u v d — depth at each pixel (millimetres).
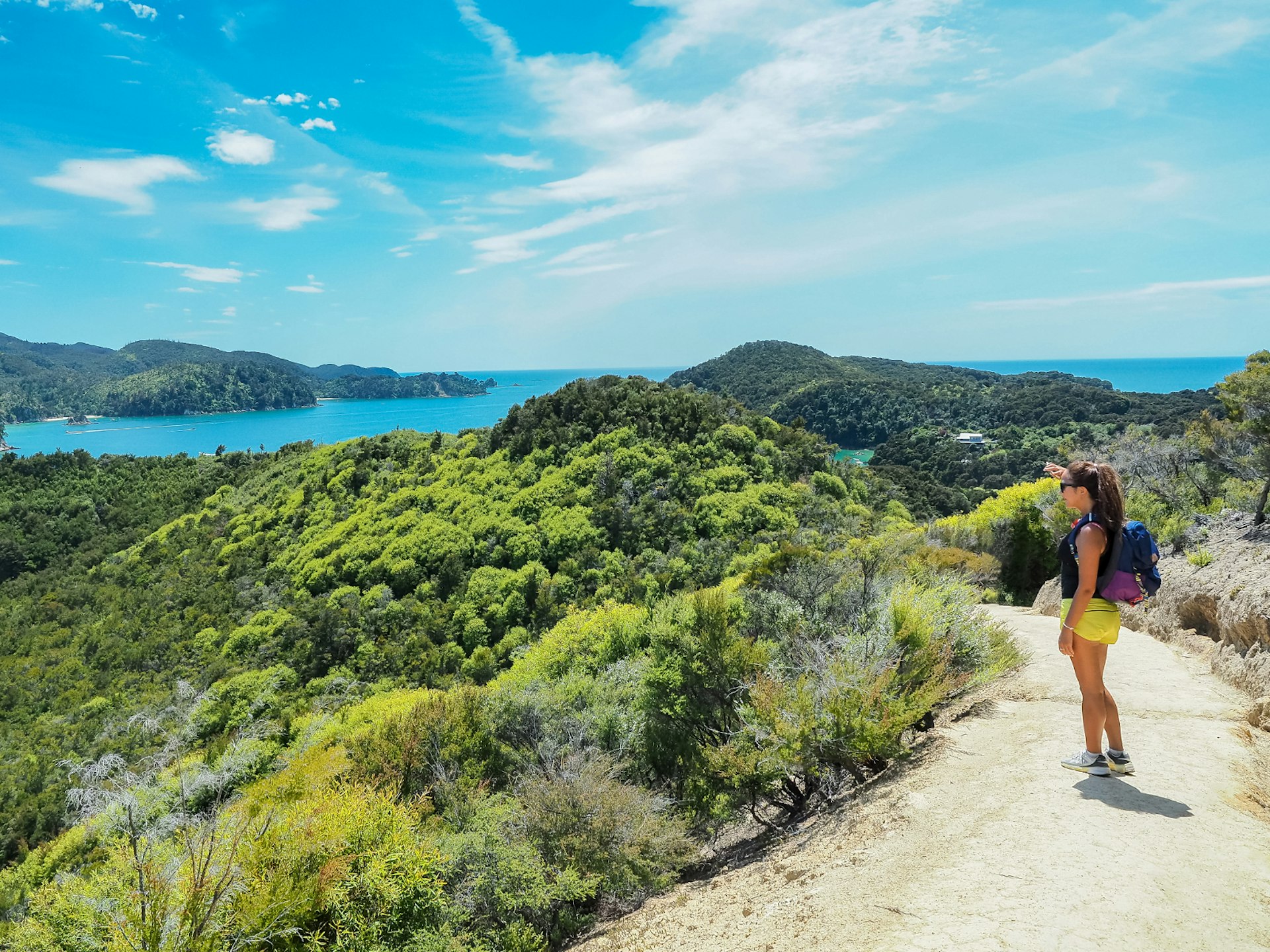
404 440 77625
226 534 70688
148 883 3738
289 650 43469
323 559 54438
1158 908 2332
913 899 2762
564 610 42250
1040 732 4465
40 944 3904
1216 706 4582
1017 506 14180
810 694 5422
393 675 39188
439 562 49500
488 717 9695
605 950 4254
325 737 11812
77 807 11375
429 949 4414
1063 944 2205
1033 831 3062
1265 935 2131
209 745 22375
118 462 94438
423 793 7945
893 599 6199
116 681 44812
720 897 4191
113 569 68125
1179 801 3154
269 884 4027
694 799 7176
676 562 43344
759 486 53469
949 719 5398
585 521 50031
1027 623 8859
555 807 6465
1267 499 7844
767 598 8891
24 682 45688
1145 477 12031
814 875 3527
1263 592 5078
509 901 5379
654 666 7895
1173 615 6820
